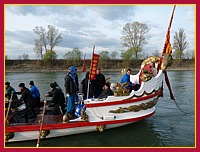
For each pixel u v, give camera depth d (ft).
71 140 21.98
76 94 25.18
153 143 21.93
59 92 24.20
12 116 22.99
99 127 22.26
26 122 22.02
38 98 26.86
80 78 96.68
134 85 27.02
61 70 178.81
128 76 26.99
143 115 25.18
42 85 75.61
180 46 194.70
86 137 22.80
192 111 35.58
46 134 20.44
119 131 24.80
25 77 111.75
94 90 26.53
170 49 27.25
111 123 22.65
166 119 30.63
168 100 45.14
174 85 70.59
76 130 21.71
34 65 193.67
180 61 194.80
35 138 20.68
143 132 24.94
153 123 28.63
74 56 193.77
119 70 179.63
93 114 22.02
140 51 190.90
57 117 23.25
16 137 19.97
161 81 27.99
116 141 22.09
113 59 208.54
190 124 28.30
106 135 23.43
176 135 24.27
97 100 22.90
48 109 26.84
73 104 23.12
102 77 27.30
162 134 24.49
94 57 22.58
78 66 192.65
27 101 22.26
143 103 24.94
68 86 22.56
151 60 28.55
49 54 188.34
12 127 19.57
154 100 26.78
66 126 21.01
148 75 24.67
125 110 23.41
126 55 189.26
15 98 24.17
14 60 199.62
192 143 22.04
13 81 89.61
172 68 180.75
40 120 21.81
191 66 189.26
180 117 31.78
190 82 79.56
